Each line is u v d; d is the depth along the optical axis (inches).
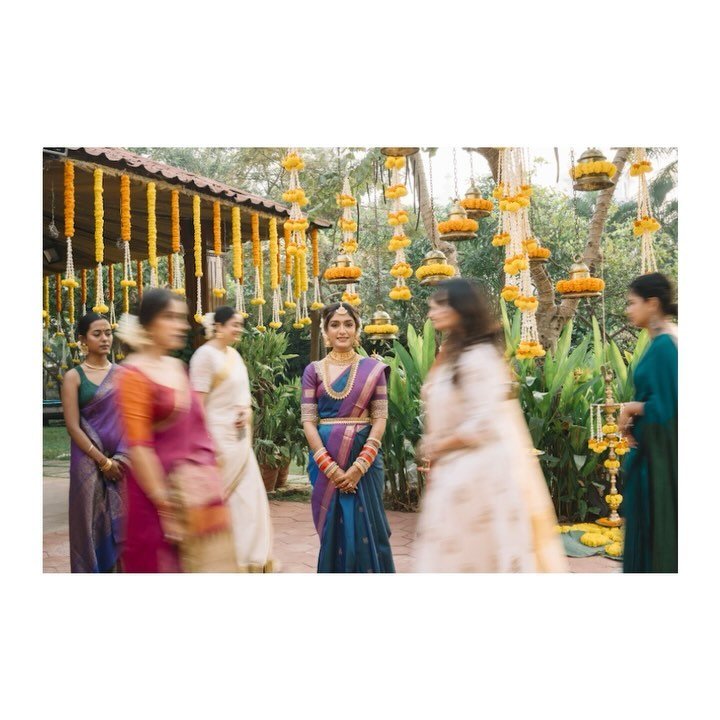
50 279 307.7
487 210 155.2
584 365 194.4
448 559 92.1
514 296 143.3
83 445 125.0
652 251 144.8
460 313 91.2
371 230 427.8
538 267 219.5
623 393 178.1
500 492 90.4
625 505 110.0
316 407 122.3
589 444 167.8
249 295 382.9
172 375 92.3
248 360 217.2
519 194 141.8
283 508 207.9
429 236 213.5
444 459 94.0
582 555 152.6
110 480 127.4
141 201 203.5
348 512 117.3
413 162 213.0
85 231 248.1
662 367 105.7
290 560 155.0
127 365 90.1
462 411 91.4
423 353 196.7
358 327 123.5
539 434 177.9
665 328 107.7
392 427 196.2
